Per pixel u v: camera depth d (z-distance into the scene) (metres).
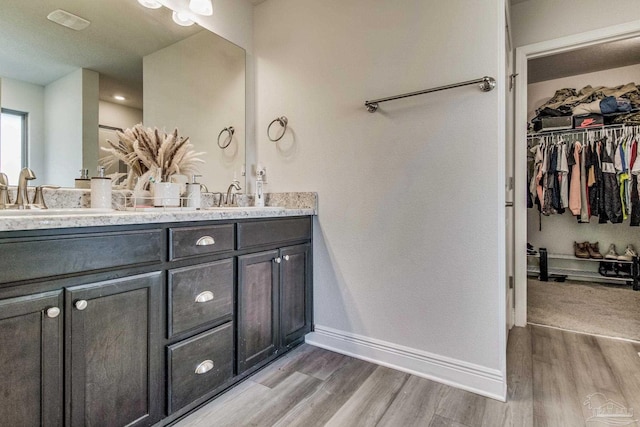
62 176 1.49
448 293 1.63
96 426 1.05
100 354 1.05
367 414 1.38
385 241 1.81
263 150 2.30
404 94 1.71
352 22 1.91
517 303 2.45
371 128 1.84
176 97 1.92
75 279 1.00
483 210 1.54
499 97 1.50
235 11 2.21
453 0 1.60
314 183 2.06
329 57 2.00
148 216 1.17
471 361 1.57
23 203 1.26
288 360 1.86
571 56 3.18
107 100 1.64
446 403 1.45
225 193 2.16
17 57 1.38
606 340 2.15
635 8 2.04
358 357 1.89
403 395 1.52
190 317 1.32
